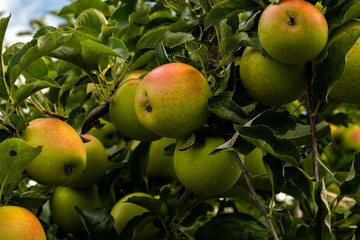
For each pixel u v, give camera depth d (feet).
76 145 3.68
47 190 4.15
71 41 3.82
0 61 3.70
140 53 4.06
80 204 4.23
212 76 3.73
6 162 3.48
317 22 3.49
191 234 4.16
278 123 3.63
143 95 3.74
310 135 3.63
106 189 4.26
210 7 4.06
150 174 4.32
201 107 3.66
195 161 3.71
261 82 3.66
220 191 3.78
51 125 3.66
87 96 4.01
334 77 3.53
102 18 4.38
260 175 3.95
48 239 4.07
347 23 3.55
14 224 3.44
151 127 3.72
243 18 4.53
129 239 3.91
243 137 3.46
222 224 4.11
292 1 3.52
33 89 3.65
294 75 3.62
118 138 4.54
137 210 4.10
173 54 3.97
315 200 3.42
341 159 5.01
